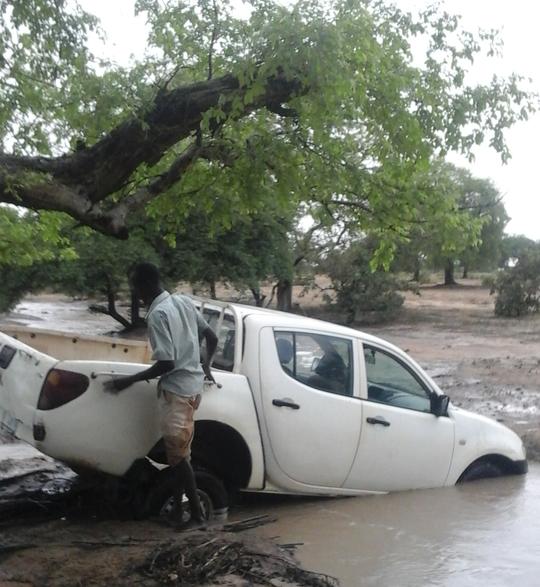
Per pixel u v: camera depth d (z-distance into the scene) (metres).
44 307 42.03
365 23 5.99
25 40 6.81
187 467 5.92
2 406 6.07
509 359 20.50
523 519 6.80
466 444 7.80
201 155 7.04
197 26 6.78
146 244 23.89
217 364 6.82
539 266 37.22
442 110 6.68
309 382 6.91
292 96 6.20
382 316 34.59
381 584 5.38
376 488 7.31
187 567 5.20
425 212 7.48
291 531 6.36
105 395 5.85
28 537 5.86
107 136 6.30
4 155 6.09
